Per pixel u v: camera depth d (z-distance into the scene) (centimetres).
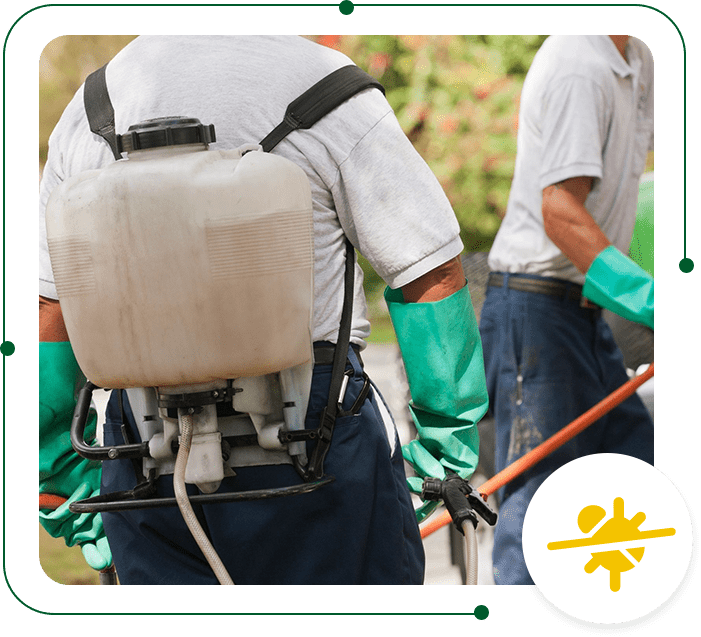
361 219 353
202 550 327
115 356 310
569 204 686
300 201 311
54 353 416
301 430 333
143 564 367
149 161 308
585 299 704
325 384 348
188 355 305
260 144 343
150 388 339
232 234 299
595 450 711
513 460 716
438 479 378
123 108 357
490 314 731
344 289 357
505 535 711
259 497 320
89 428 437
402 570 364
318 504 347
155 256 299
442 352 368
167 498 326
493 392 730
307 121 344
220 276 299
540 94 692
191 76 351
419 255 355
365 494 350
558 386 705
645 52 684
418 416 387
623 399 667
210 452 325
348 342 351
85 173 317
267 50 354
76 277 309
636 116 689
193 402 320
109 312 307
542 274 707
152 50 362
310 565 350
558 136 687
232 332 304
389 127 354
